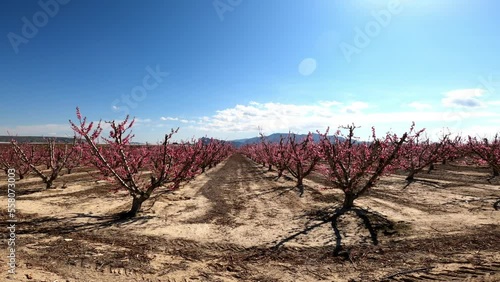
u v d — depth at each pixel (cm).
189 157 1209
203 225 948
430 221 939
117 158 1122
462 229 849
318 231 875
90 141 988
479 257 641
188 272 593
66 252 681
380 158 1115
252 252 715
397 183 1858
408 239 775
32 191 1510
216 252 712
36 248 702
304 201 1348
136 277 561
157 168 1304
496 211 1059
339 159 1180
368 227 894
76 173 2400
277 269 614
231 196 1520
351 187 1148
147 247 734
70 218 990
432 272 572
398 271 586
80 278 544
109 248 719
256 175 2603
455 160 3362
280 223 974
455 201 1256
